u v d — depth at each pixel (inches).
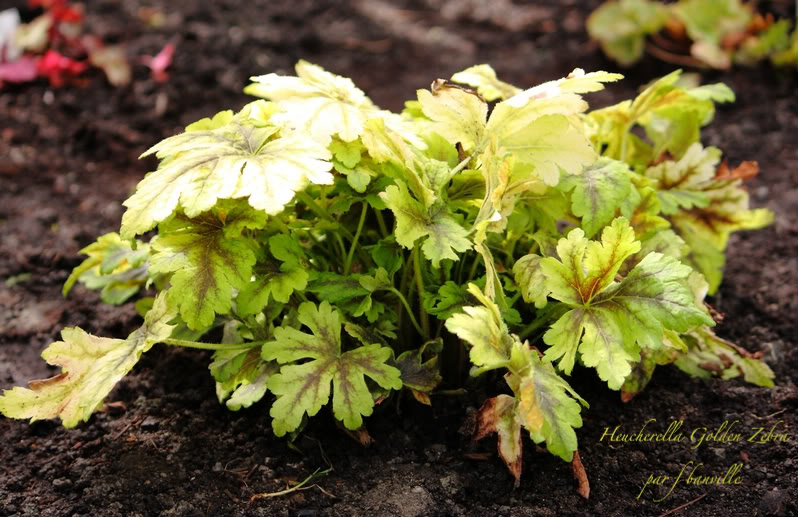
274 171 39.3
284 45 65.0
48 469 42.2
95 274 45.4
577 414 39.1
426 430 42.8
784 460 42.4
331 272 42.2
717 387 44.6
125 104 57.1
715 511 41.2
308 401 40.0
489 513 40.9
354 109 41.1
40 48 61.0
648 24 63.1
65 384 40.4
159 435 42.9
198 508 41.0
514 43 67.1
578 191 41.6
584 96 60.0
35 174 53.5
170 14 68.6
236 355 41.8
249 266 39.9
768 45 61.3
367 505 41.1
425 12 72.6
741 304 48.0
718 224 45.9
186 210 38.9
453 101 40.9
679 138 46.1
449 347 43.1
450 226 40.0
